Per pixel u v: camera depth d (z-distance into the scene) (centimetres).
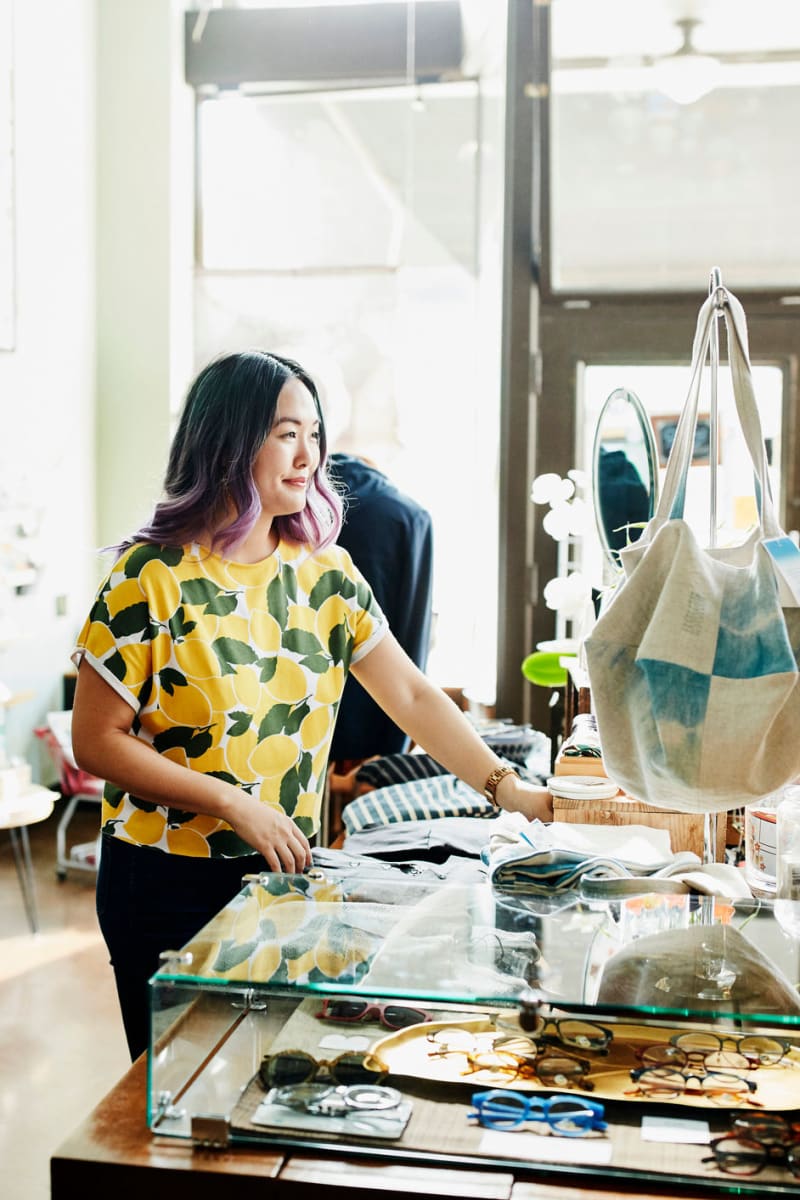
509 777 207
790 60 537
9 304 528
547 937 142
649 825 199
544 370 562
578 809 200
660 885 158
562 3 544
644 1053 134
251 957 133
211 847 182
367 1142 125
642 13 542
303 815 195
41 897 467
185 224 606
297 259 601
